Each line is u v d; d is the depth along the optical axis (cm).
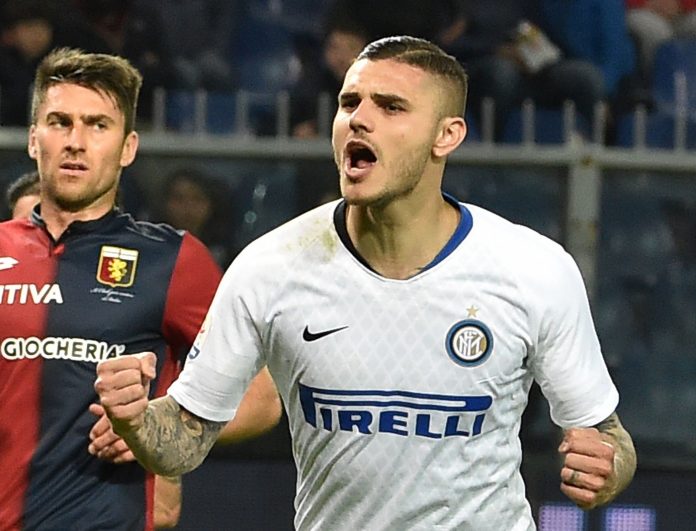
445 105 1198
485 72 2639
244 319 1230
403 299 1203
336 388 1210
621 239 2058
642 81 2938
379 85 1179
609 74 2845
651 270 2062
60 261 1409
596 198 2050
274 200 2045
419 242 1208
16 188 1722
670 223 2062
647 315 2066
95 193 1416
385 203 1186
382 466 1210
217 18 3003
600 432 1238
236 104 2697
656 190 2061
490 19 2822
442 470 1211
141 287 1410
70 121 1407
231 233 2044
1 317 1385
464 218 1228
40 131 1419
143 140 2027
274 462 2045
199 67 2753
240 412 1435
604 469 1155
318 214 1244
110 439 1338
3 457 1373
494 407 1215
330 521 1245
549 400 1262
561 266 1223
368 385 1204
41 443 1369
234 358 1240
